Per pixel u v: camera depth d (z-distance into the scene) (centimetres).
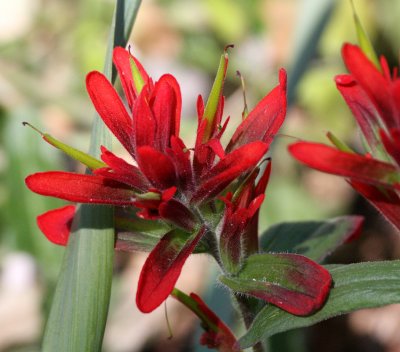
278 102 23
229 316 32
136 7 26
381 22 56
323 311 22
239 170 22
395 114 20
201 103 23
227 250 24
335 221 28
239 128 23
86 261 25
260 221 51
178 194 23
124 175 22
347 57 20
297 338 36
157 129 22
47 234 26
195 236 23
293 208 52
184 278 52
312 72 56
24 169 48
